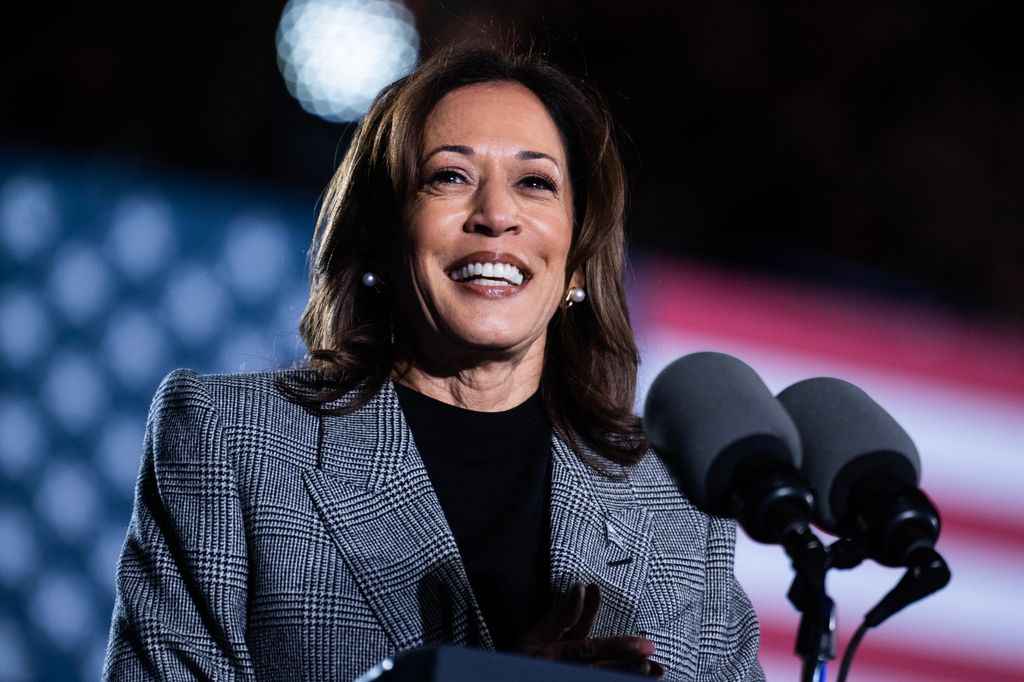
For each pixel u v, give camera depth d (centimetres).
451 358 894
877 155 2452
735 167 2436
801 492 577
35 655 1445
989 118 2456
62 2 2198
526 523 882
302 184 2186
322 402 887
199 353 1486
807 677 555
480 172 878
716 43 2403
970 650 1664
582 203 948
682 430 620
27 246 1470
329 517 831
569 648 687
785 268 2205
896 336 1680
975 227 2427
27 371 1463
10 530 1450
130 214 1488
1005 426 1702
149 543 841
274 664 806
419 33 2228
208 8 2217
